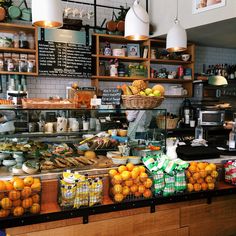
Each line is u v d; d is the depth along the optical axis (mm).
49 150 2258
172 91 5289
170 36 3223
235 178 2516
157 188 2188
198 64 5746
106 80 4945
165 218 2266
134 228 2158
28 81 4410
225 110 5512
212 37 4891
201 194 2365
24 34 4102
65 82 4684
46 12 2148
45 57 4180
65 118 2350
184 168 2279
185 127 5105
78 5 4766
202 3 4012
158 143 2518
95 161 2264
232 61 6133
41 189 1937
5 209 1768
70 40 4336
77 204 1939
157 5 4785
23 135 2201
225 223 2549
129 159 2355
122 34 4730
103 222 2053
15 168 2020
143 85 2504
